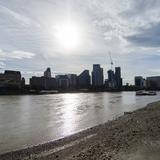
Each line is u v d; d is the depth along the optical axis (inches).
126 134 970.7
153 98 5989.2
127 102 4338.1
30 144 1129.4
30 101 4867.1
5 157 917.2
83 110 2832.2
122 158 635.5
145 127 1059.9
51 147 1042.7
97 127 1471.5
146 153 652.7
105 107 3240.7
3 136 1330.0
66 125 1722.4
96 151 776.3
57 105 3700.8
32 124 1788.9
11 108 3218.5
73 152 871.7
